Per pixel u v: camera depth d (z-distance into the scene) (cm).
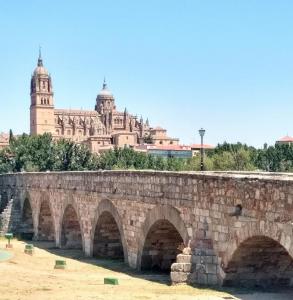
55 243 5806
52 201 5912
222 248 2702
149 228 3512
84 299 2516
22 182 7288
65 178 5441
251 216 2461
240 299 2441
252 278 2697
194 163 10231
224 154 10419
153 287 2903
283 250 2600
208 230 2825
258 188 2414
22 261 4206
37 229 6638
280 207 2261
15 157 13262
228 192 2652
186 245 3017
